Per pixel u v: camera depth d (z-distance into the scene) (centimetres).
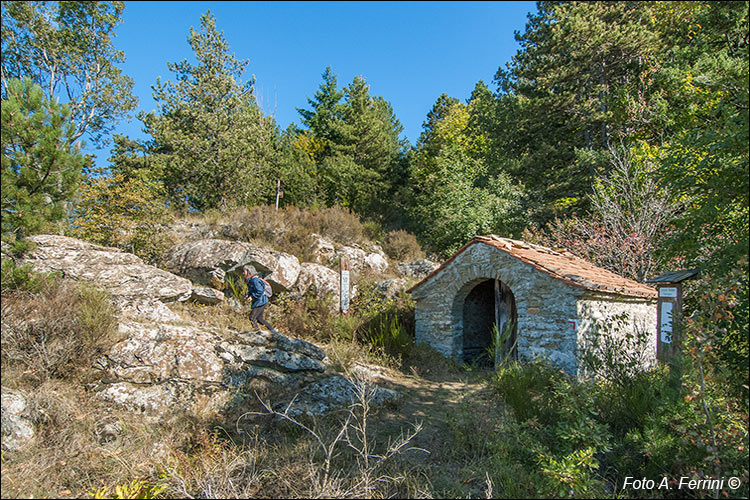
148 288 840
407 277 1623
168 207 1588
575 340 818
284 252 1315
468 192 1944
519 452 516
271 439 553
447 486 457
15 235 623
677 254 725
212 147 1938
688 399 468
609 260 1256
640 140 1520
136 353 620
